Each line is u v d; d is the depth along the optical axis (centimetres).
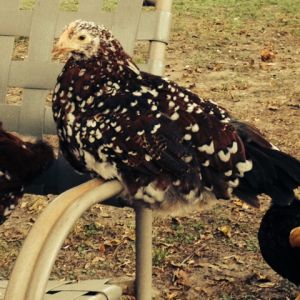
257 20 420
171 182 82
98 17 99
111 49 87
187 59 333
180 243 160
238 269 149
